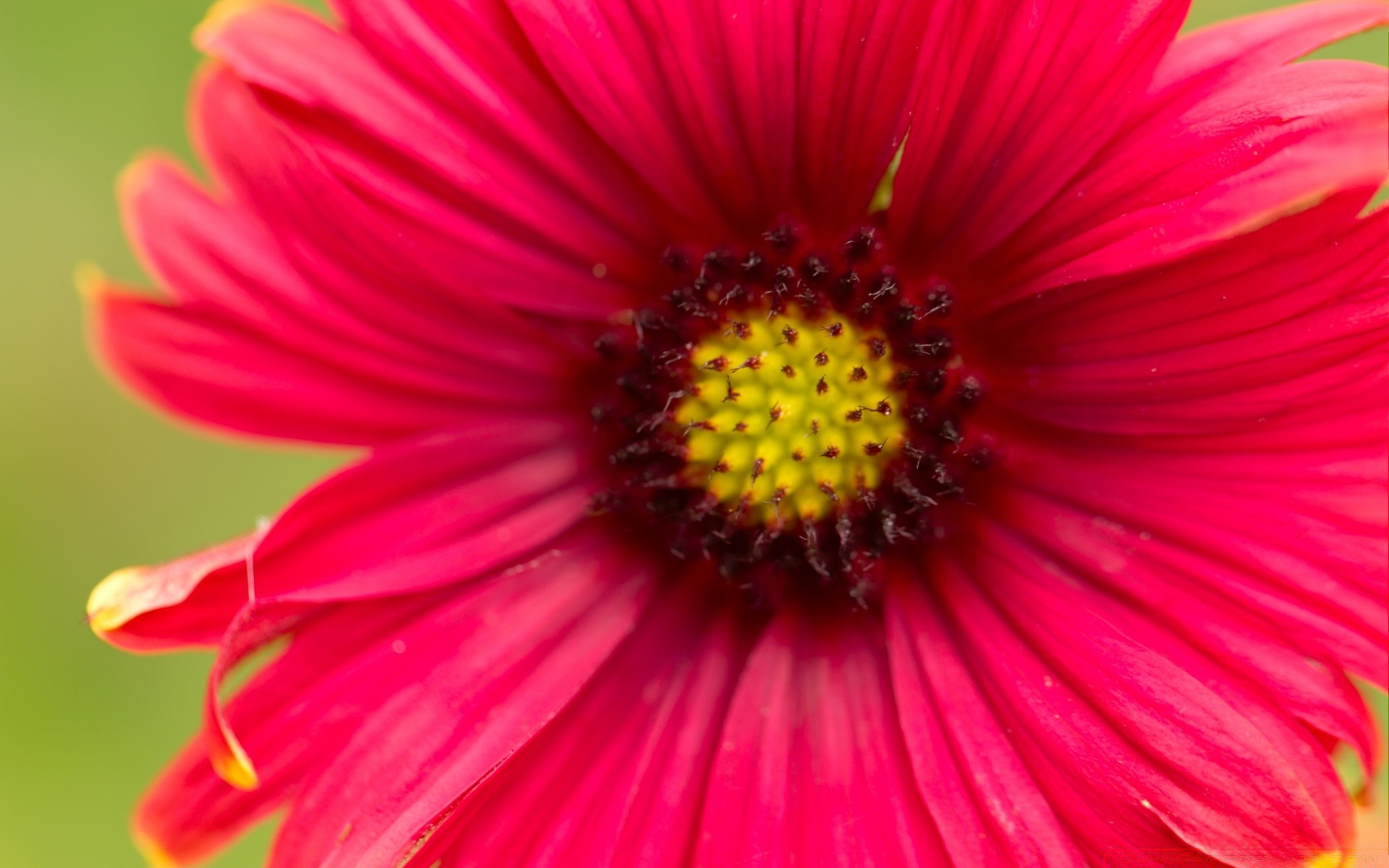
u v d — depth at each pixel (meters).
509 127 0.18
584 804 0.18
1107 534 0.18
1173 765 0.17
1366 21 0.17
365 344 0.18
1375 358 0.17
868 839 0.18
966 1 0.17
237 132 0.18
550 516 0.19
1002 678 0.18
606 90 0.18
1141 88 0.17
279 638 0.18
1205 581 0.18
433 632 0.18
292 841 0.18
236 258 0.18
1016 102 0.17
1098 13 0.17
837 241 0.18
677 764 0.18
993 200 0.18
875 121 0.18
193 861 0.18
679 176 0.18
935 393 0.18
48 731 0.23
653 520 0.19
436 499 0.18
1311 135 0.16
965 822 0.18
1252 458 0.18
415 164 0.18
